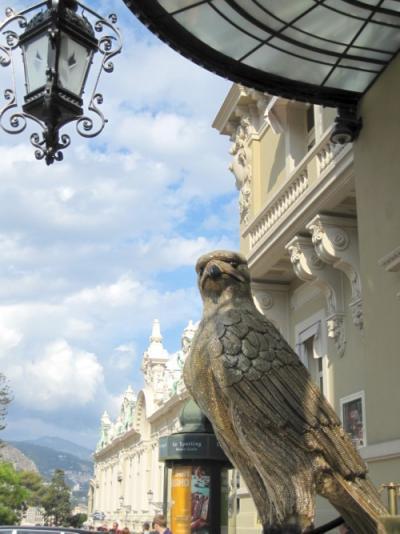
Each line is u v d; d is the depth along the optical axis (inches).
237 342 162.9
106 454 2888.8
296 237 509.7
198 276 182.9
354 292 470.3
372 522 153.7
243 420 158.4
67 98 220.7
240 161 700.7
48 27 221.9
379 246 343.6
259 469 157.6
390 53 337.4
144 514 1908.2
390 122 341.1
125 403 2500.0
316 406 160.6
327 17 306.8
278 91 348.5
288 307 613.3
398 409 317.7
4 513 2292.1
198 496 314.7
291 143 581.0
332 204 469.1
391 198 336.2
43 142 223.6
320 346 543.5
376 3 301.9
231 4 288.0
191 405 329.4
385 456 320.2
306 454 156.4
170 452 319.9
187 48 309.4
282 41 317.4
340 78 352.8
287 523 152.9
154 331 2022.6
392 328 328.8
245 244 634.2
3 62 225.1
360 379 470.9
